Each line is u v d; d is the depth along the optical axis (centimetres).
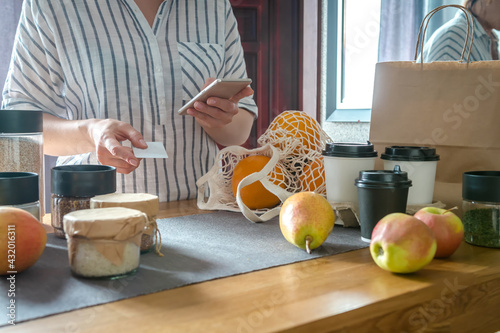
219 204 103
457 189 89
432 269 63
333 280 58
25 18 119
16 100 118
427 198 86
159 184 128
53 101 126
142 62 123
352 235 82
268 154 105
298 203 71
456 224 68
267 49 254
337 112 224
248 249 71
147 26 124
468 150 88
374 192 74
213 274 59
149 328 44
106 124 96
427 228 60
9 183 70
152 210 68
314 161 98
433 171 85
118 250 57
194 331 43
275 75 255
